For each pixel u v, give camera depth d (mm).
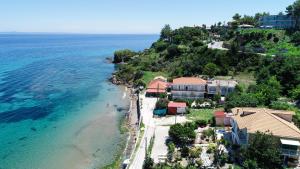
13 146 61188
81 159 55594
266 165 44719
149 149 55406
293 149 45969
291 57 96438
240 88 84375
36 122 75438
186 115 74938
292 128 47906
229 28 181750
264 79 89500
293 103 73312
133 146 59688
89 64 183750
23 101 94125
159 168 46875
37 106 89062
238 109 60000
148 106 84250
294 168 45500
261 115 52344
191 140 57562
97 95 103625
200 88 86750
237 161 48688
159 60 149125
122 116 80562
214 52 124562
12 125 73125
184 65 118812
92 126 72688
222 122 65625
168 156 51812
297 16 132125
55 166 52906
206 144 56281
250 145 46562
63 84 120500
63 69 160500
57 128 71312
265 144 45156
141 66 139375
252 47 121125
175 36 183750
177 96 87938
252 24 178125
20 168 52188
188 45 162625
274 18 150000
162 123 70188
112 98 99625
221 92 86125
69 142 63156
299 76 83000
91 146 61125
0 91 106125
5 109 85438
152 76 120938
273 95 74750
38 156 56781
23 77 133125
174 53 149750
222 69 109688
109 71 156375
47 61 195250
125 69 136125
